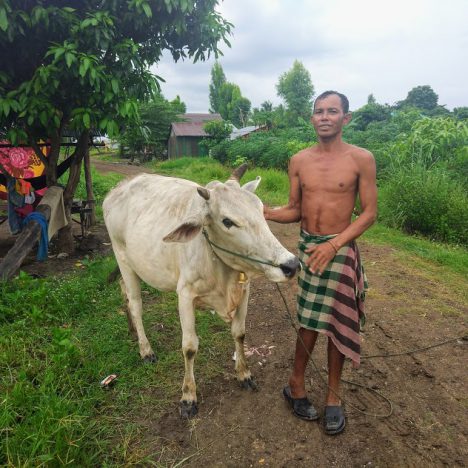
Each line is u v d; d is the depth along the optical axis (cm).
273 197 1100
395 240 750
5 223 873
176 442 283
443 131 966
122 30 566
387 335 416
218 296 294
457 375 352
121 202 381
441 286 552
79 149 640
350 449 274
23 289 473
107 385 336
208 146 3020
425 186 827
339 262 262
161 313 461
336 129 253
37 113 507
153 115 3428
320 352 386
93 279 526
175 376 352
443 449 272
